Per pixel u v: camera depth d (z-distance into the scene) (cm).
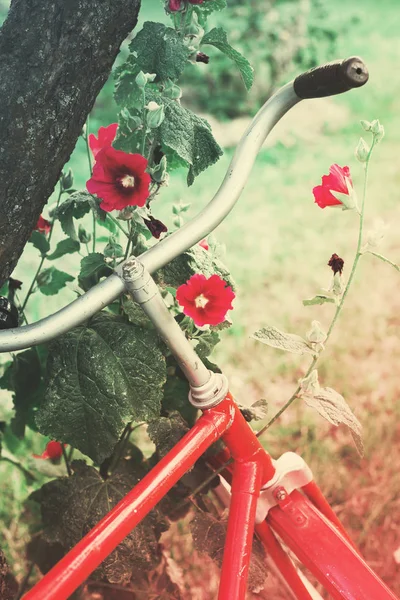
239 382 268
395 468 233
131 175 140
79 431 155
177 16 155
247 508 146
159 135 154
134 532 165
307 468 157
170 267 154
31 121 145
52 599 127
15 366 179
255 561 165
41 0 145
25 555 193
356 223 398
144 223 147
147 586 187
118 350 155
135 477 172
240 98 569
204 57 156
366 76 132
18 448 214
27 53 145
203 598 199
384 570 211
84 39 146
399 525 219
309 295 330
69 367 155
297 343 155
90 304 133
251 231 395
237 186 138
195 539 167
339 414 154
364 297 327
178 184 446
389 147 494
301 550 149
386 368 278
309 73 136
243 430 148
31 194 149
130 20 150
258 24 588
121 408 154
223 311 138
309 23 603
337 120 538
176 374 174
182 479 171
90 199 159
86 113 151
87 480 168
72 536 165
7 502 219
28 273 339
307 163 480
